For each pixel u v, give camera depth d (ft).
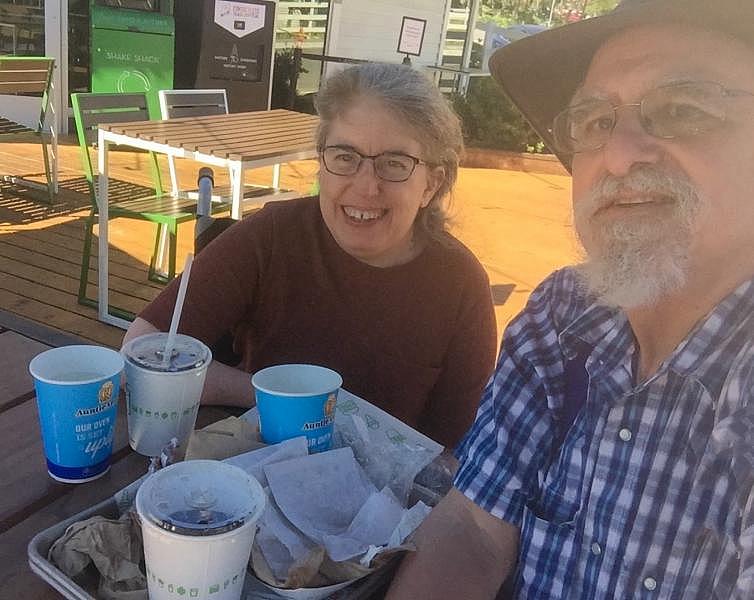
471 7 25.44
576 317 2.19
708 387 1.81
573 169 2.10
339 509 2.11
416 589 2.07
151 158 8.36
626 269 1.83
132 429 2.45
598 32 2.03
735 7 1.78
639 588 1.89
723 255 1.87
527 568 2.13
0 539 2.02
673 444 1.86
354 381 3.45
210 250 3.38
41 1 14.71
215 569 1.66
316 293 3.38
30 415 2.66
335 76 3.24
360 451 2.45
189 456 2.17
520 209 13.47
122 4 14.74
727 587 1.75
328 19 20.74
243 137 7.01
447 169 3.42
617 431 1.94
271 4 16.84
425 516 2.22
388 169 3.17
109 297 7.92
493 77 2.36
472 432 2.35
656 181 1.81
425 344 3.45
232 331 3.57
